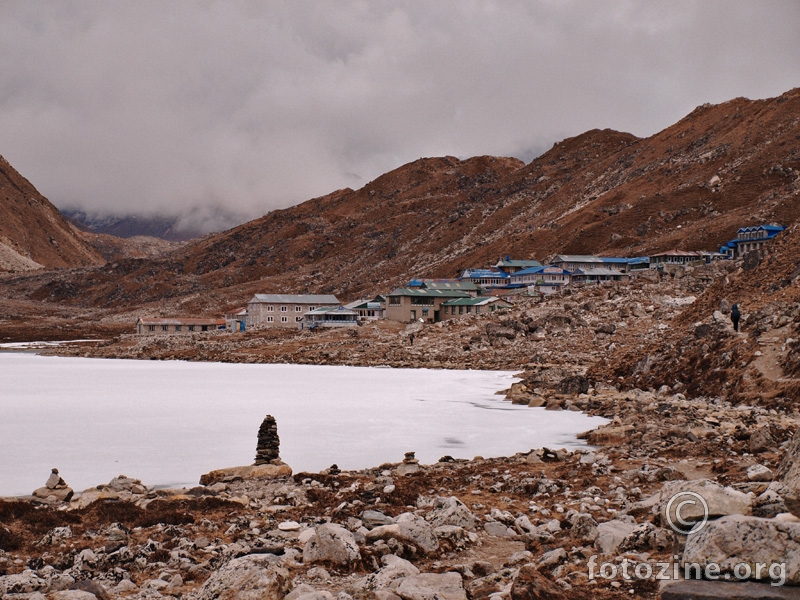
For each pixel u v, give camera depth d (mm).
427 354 128125
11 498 28922
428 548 20484
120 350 172875
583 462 35406
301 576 17969
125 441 48000
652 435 41188
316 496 28891
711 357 63344
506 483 31172
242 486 31375
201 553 20969
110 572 18812
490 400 71938
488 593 16062
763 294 75062
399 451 43875
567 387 70375
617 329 127125
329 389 83625
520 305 157750
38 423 56531
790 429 39594
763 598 11391
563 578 16516
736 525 12750
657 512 20375
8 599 15922
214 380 97438
